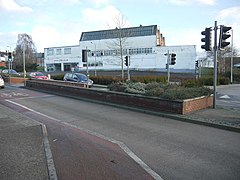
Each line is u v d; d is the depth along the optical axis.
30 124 8.85
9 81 29.80
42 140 6.92
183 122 9.62
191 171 5.00
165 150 6.27
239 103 14.29
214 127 8.84
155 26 72.69
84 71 71.25
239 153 6.09
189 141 7.08
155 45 70.88
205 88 13.12
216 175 4.82
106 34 77.31
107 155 5.82
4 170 4.91
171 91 11.84
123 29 45.06
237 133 8.06
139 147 6.48
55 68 87.25
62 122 9.39
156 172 4.92
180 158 5.71
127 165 5.24
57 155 5.77
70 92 17.55
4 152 5.93
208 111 11.27
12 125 8.67
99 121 9.63
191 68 65.44
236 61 60.31
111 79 28.75
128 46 73.62
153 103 11.70
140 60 72.69
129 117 10.46
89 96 15.69
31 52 79.06
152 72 58.78
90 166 5.14
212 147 6.54
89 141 6.94
